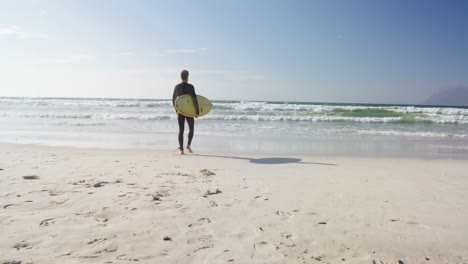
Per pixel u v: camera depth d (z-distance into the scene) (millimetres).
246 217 3201
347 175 5473
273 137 11945
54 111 23656
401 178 5273
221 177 5055
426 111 24391
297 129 14898
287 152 8555
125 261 2205
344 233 2863
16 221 2873
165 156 7328
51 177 4723
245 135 12445
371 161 7172
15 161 6062
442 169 6223
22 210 3188
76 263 2135
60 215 3068
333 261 2355
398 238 2777
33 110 24438
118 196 3768
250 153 8211
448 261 2398
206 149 8867
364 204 3717
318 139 11578
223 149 8938
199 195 3928
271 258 2359
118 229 2770
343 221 3154
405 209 3555
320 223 3092
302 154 8242
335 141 11102
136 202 3549
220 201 3711
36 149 7973
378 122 19453
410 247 2611
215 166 6113
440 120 19438
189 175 5141
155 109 26266
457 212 3467
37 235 2576
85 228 2764
